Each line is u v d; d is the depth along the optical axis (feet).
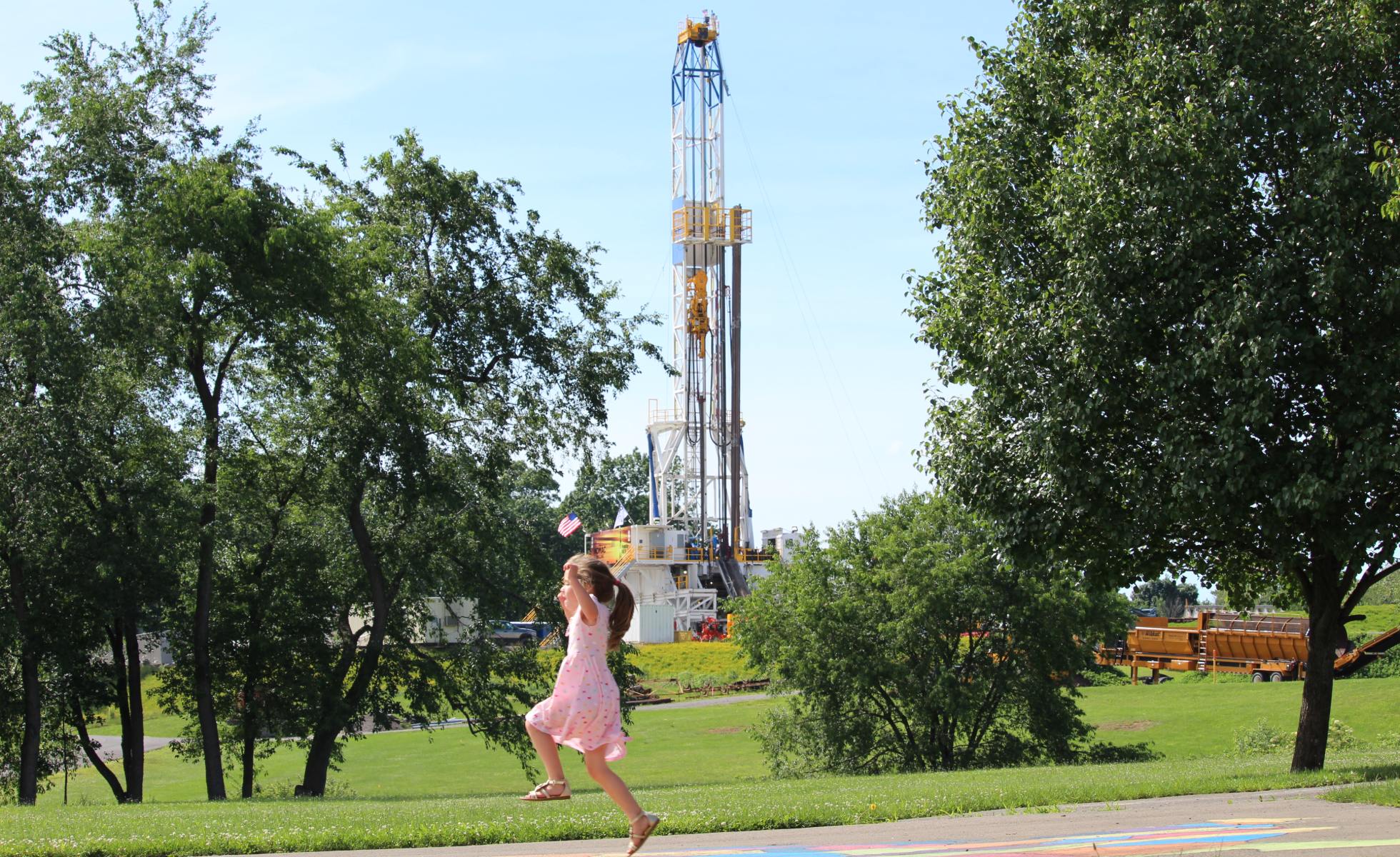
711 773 127.65
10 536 80.02
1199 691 169.78
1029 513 59.77
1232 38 52.16
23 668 87.86
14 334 77.82
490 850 31.14
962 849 27.32
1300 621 186.19
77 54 86.69
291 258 84.02
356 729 103.35
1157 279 53.21
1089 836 29.94
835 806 41.93
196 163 85.76
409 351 90.27
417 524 102.99
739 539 281.54
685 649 254.68
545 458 107.96
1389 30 51.11
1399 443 47.06
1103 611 115.75
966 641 121.60
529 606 108.78
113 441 86.07
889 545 115.55
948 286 64.85
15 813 53.21
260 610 98.53
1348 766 57.41
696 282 277.85
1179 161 51.21
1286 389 52.70
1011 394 58.59
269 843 34.04
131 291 80.79
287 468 98.48
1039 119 60.08
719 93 277.23
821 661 116.37
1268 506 53.72
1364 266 50.08
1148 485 53.98
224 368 93.76
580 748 21.94
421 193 100.01
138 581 84.48
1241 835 29.25
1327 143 50.31
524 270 104.99
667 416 284.82
